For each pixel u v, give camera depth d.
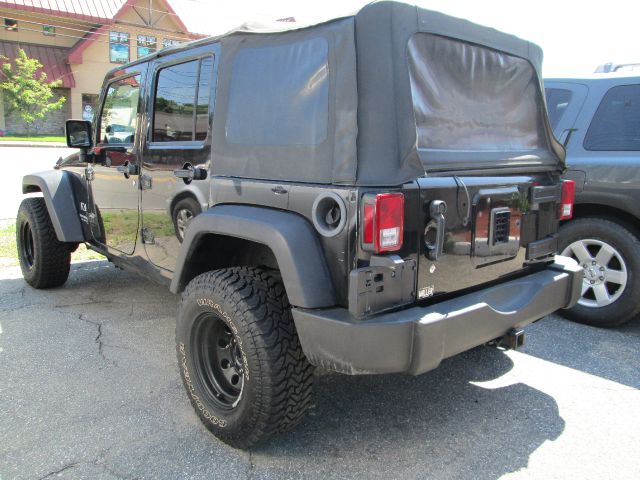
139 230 3.81
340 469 2.54
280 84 2.59
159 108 3.49
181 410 3.04
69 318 4.47
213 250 3.01
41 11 33.50
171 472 2.50
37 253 4.96
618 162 4.09
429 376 3.49
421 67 2.48
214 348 2.82
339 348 2.22
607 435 2.84
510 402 3.17
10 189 12.22
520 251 3.01
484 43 2.81
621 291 4.14
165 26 37.25
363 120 2.27
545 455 2.66
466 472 2.52
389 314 2.27
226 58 2.88
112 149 4.04
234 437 2.61
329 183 2.36
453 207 2.51
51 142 29.08
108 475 2.47
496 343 2.92
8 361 3.64
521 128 3.18
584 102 4.40
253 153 2.70
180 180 3.25
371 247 2.18
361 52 2.28
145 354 3.78
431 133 2.54
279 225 2.40
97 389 3.27
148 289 5.30
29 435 2.78
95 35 35.03
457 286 2.60
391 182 2.23
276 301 2.52
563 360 3.73
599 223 4.21
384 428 2.88
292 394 2.47
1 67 33.59
